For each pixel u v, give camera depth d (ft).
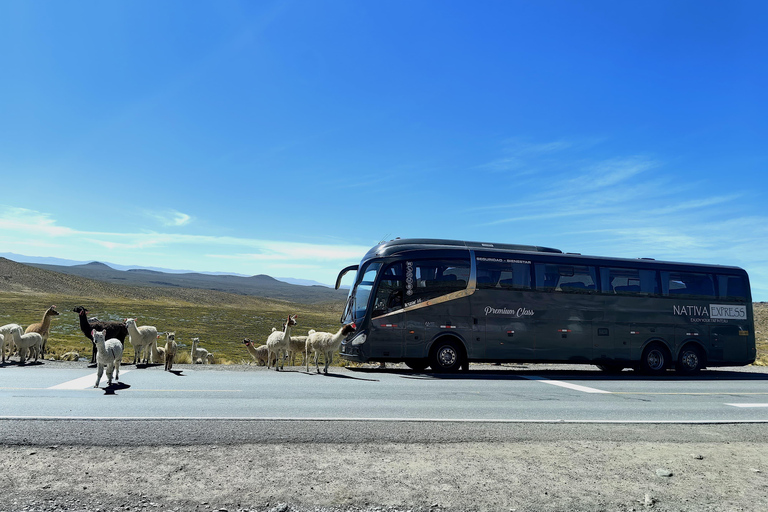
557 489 17.89
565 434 26.25
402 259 56.95
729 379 60.13
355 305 57.36
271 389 38.68
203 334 211.41
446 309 56.39
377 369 60.44
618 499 17.17
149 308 343.87
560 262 60.08
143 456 20.21
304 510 15.55
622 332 60.44
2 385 37.11
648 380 55.72
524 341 57.47
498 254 58.70
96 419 25.50
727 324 64.59
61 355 72.95
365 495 16.74
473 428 26.53
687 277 64.18
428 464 20.24
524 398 38.50
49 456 19.92
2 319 204.33
